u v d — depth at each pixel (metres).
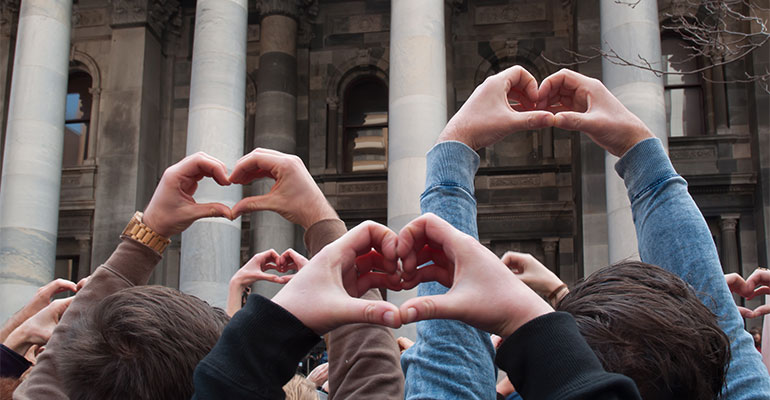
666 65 22.19
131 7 23.86
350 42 24.92
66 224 23.58
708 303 1.75
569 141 23.06
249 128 24.58
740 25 21.02
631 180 1.94
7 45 24.55
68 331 1.78
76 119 25.02
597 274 1.59
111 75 23.56
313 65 24.94
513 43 23.91
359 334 1.93
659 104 14.31
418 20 15.62
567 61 23.48
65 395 1.70
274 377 1.17
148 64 23.86
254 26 25.14
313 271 1.23
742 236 20.81
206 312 1.63
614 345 1.36
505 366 1.14
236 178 2.06
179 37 25.27
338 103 24.69
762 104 20.62
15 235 16.55
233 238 16.05
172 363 1.47
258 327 1.17
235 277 3.25
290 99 23.70
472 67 24.03
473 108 1.79
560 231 22.58
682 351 1.35
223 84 16.62
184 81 24.91
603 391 1.04
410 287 1.36
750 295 2.67
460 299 1.15
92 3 25.12
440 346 1.51
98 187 22.88
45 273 16.80
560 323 1.13
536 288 2.98
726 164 21.19
